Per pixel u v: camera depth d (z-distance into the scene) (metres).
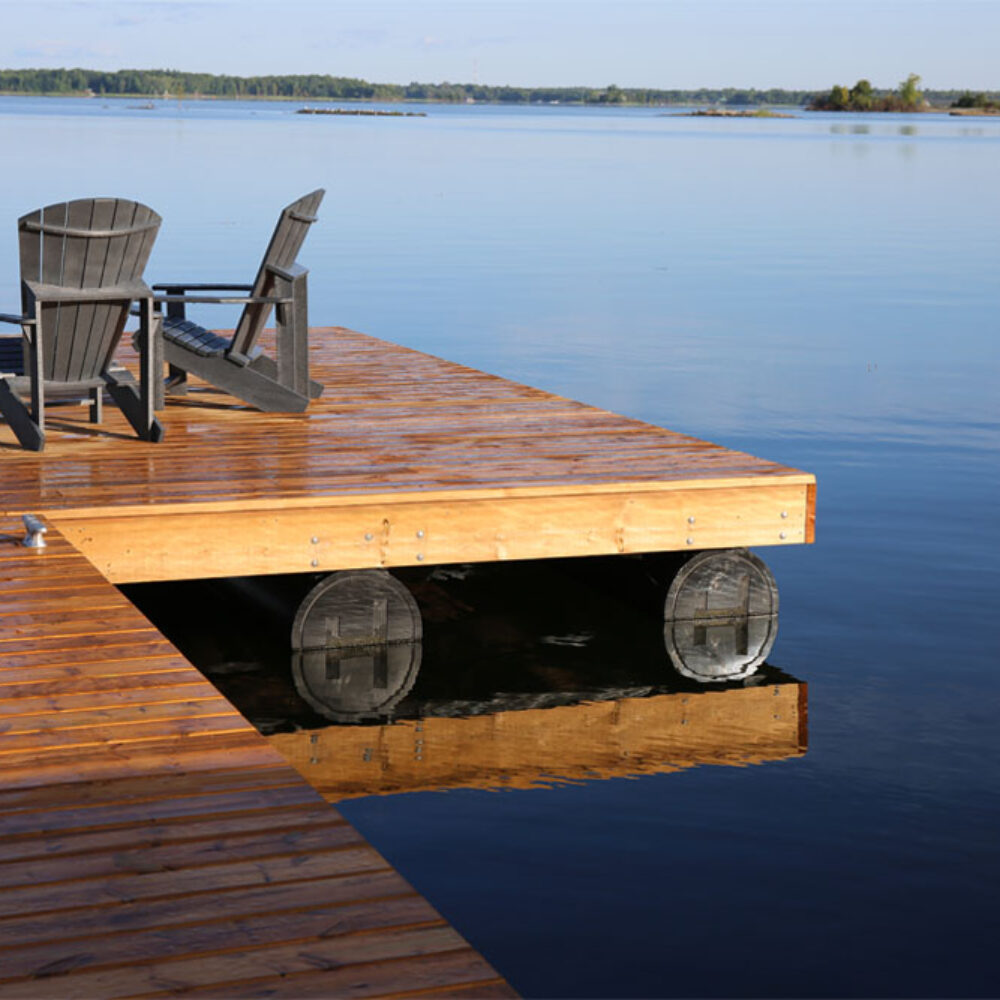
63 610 4.09
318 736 4.75
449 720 4.91
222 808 2.84
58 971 2.24
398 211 26.09
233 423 6.57
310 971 2.26
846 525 7.25
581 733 4.81
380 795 4.27
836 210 28.50
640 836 4.01
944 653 5.55
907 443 9.11
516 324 13.71
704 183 35.19
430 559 5.31
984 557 6.74
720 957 3.34
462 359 11.76
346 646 5.45
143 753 3.11
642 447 6.21
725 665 5.47
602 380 11.03
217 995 2.19
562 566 6.79
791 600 6.16
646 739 4.76
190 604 6.16
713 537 5.63
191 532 5.03
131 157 37.38
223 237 19.66
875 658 5.51
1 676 3.56
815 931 3.47
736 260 19.69
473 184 32.97
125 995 2.18
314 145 50.44
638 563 6.10
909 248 21.55
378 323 13.52
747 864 3.84
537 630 5.91
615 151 50.94
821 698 5.12
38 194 24.69
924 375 11.53
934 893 3.69
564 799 4.26
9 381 6.11
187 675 3.60
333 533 5.19
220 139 52.78
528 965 3.30
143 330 6.00
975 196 32.81
